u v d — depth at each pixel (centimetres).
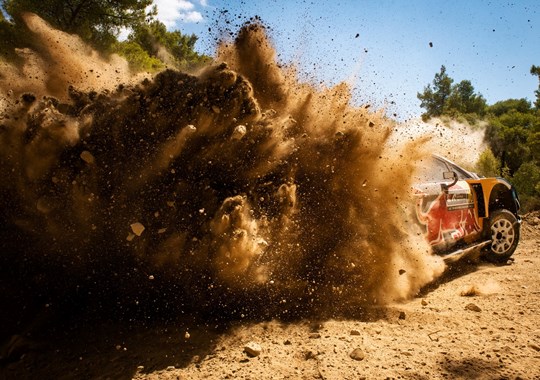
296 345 333
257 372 291
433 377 280
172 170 356
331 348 324
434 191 539
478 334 358
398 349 324
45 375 303
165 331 359
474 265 639
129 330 362
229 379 282
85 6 1417
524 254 728
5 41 1148
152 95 357
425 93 4784
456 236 574
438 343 337
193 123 354
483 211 620
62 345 338
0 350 329
